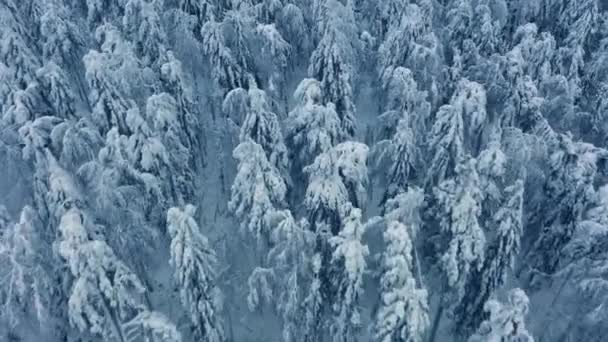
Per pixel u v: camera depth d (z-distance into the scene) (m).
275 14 36.28
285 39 37.09
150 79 30.64
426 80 31.88
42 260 22.98
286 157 26.70
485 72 32.62
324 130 25.00
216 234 30.73
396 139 25.59
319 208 22.89
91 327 19.83
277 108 30.53
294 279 22.69
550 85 32.56
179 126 28.56
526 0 40.00
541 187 28.12
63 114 29.75
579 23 35.69
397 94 30.22
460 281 22.86
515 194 21.20
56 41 33.72
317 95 25.91
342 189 22.41
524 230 29.56
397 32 32.12
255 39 34.34
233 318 27.70
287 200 27.98
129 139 24.72
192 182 29.53
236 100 29.16
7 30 29.70
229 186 32.88
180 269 20.53
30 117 27.59
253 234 24.11
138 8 32.91
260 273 23.78
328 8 33.09
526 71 32.97
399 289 19.48
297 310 23.89
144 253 26.47
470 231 21.48
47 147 25.62
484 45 34.38
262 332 27.41
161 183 26.05
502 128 27.69
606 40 36.47
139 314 19.52
